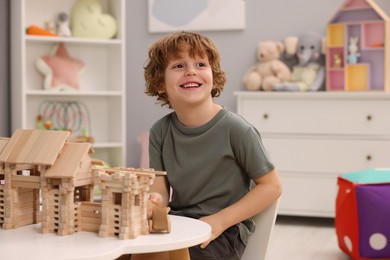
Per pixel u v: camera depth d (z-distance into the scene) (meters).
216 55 1.73
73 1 4.10
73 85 4.05
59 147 1.38
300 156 3.70
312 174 3.68
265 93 3.72
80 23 4.04
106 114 4.27
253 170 1.71
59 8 4.05
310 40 3.91
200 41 1.69
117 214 1.33
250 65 4.14
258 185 1.71
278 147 3.74
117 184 1.32
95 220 1.38
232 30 4.17
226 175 1.76
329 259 2.91
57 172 1.35
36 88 4.03
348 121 3.60
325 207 3.67
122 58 4.04
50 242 1.28
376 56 3.85
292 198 3.72
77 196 1.44
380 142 3.55
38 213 1.48
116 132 4.14
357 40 3.87
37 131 1.44
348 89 3.89
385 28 3.72
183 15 4.25
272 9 4.09
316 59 3.98
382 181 2.85
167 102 1.86
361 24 3.83
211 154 1.74
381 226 2.79
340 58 3.90
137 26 4.36
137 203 1.35
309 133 3.67
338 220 3.01
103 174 1.34
